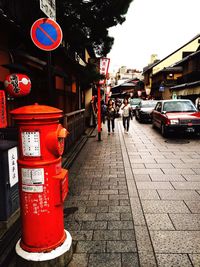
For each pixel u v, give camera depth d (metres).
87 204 4.32
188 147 9.25
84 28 8.62
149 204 4.27
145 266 2.73
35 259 2.58
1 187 3.38
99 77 10.99
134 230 3.44
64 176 2.72
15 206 3.73
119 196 4.66
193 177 5.69
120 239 3.24
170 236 3.28
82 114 12.46
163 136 11.92
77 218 3.82
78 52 10.16
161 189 4.96
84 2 7.92
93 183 5.39
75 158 7.73
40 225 2.61
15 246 2.97
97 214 3.95
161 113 12.43
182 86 23.98
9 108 6.01
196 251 2.97
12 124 6.11
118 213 3.97
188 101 13.08
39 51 7.48
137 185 5.21
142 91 49.44
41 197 2.58
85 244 3.15
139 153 8.33
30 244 2.66
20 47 6.41
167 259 2.84
